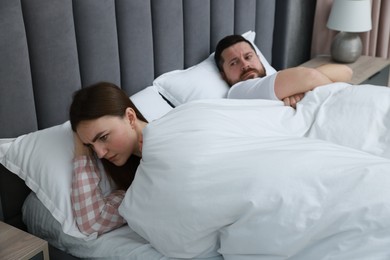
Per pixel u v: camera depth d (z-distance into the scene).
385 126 1.62
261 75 2.28
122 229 1.44
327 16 3.17
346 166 1.16
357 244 1.07
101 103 1.41
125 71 1.91
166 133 1.34
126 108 1.47
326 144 1.29
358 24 2.83
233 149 1.26
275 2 2.74
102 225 1.42
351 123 1.64
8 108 1.52
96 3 1.68
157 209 1.26
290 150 1.23
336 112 1.69
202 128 1.33
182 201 1.21
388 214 1.05
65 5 1.58
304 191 1.13
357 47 2.94
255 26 2.63
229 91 2.12
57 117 1.68
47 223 1.50
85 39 1.70
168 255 1.29
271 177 1.16
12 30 1.46
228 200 1.17
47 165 1.47
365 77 2.76
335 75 2.04
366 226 1.06
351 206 1.08
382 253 1.04
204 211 1.19
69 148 1.52
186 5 2.10
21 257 1.24
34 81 1.59
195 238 1.23
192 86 2.09
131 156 1.57
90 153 1.51
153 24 1.98
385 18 3.26
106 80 1.81
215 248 1.29
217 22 2.31
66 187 1.46
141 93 1.90
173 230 1.24
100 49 1.75
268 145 1.28
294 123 1.67
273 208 1.13
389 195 1.08
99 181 1.50
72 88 1.69
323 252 1.11
